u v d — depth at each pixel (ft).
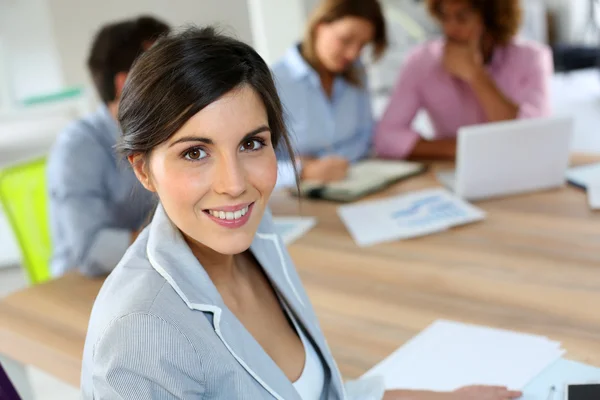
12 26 12.07
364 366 3.81
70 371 4.27
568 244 5.15
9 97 11.82
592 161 7.03
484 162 6.10
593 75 21.34
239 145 2.59
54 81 12.64
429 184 6.81
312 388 3.11
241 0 14.02
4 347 4.69
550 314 4.15
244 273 3.19
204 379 2.45
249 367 2.59
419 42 19.94
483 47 8.06
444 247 5.35
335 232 5.91
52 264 6.34
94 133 6.20
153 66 2.46
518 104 8.11
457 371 3.65
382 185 6.84
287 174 7.16
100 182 6.14
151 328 2.33
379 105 18.83
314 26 7.55
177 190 2.57
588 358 3.62
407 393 3.41
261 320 3.10
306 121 7.86
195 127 2.48
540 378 3.49
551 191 6.36
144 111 2.49
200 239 2.68
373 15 7.34
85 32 12.57
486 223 5.76
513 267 4.86
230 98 2.51
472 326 4.07
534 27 21.36
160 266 2.53
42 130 12.03
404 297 4.59
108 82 6.03
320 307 4.58
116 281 2.54
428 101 8.25
